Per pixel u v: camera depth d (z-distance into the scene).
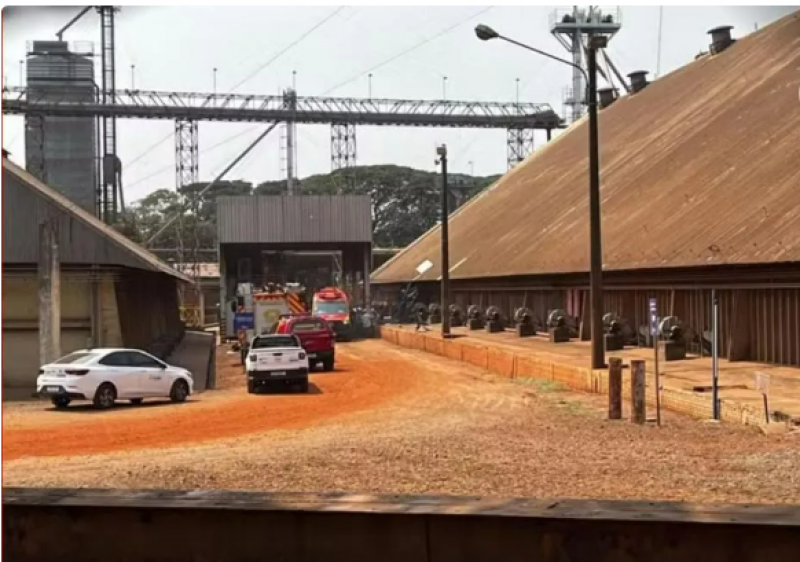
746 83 45.28
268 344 28.86
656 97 58.69
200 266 101.38
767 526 5.04
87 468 13.79
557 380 27.17
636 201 41.66
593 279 25.34
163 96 74.38
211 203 122.81
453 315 57.88
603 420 18.83
